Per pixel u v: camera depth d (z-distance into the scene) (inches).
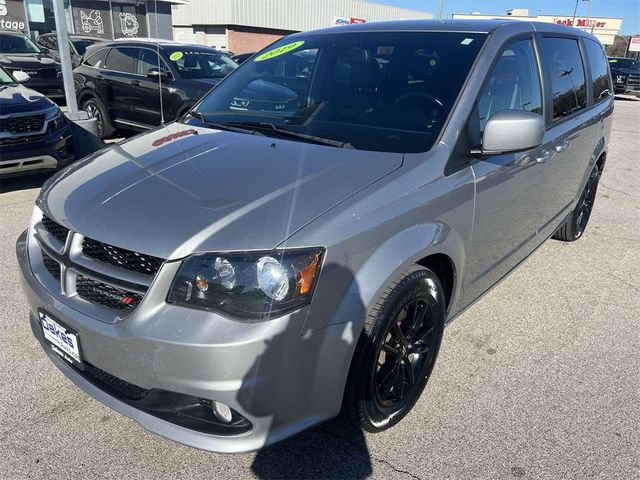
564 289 157.9
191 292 72.2
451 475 87.1
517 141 96.8
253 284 71.1
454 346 124.6
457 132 99.0
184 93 307.7
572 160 154.4
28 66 459.5
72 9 730.8
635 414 102.9
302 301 72.2
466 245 103.0
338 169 89.0
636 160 367.6
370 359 82.6
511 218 121.3
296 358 73.5
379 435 95.3
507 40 118.2
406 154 94.5
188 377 71.7
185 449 91.0
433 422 99.0
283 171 88.6
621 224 224.4
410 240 85.4
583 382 112.4
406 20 131.6
